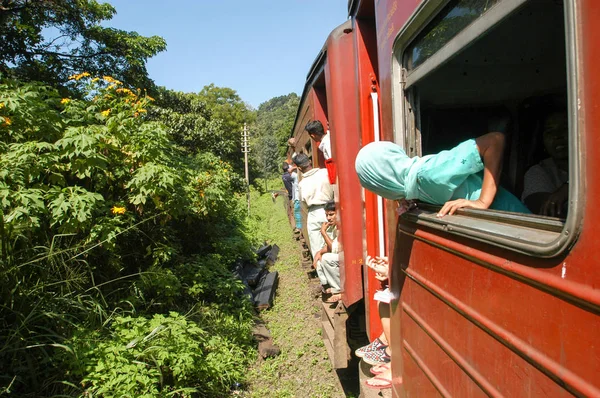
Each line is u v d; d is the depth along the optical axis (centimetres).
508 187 240
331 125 408
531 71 253
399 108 239
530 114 253
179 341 387
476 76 250
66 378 321
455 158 186
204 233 750
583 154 103
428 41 203
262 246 1069
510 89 257
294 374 475
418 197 210
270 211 2025
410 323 237
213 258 670
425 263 210
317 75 527
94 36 1134
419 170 198
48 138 402
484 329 149
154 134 479
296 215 1109
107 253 424
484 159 184
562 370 109
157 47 1241
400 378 262
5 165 339
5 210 320
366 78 339
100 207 412
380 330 355
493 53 241
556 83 256
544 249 115
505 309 136
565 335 109
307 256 946
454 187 191
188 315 485
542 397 119
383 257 323
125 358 340
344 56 379
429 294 205
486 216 159
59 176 379
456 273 173
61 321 342
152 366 361
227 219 974
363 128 338
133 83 1241
